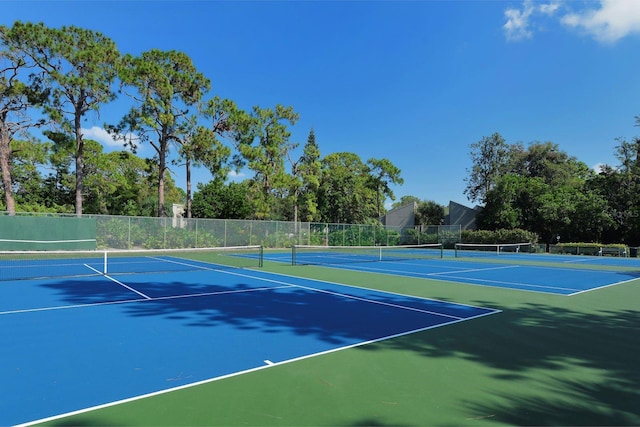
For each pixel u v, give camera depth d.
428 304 9.24
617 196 36.81
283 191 39.44
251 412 3.58
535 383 4.41
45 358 5.02
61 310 8.05
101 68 26.05
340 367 4.84
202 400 3.83
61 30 25.05
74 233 23.98
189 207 32.53
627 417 3.62
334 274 15.50
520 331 6.75
